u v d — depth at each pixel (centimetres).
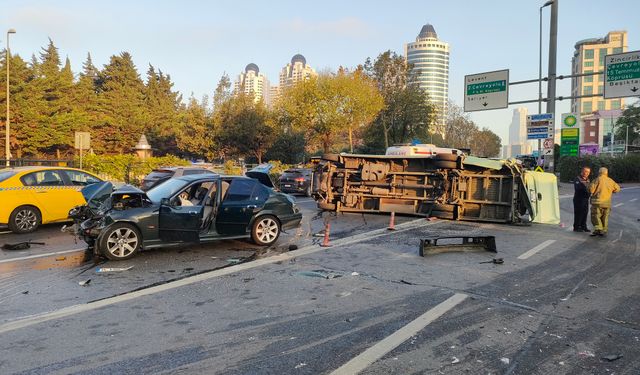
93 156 2331
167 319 506
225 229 885
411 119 4941
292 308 544
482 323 497
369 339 452
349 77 4300
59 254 834
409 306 552
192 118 4944
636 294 608
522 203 1305
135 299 575
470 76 2423
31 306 548
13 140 3978
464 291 616
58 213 1093
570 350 430
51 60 6694
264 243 928
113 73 6762
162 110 6431
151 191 895
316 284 646
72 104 4925
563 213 1623
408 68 4975
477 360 407
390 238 1030
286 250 885
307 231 1126
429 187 1411
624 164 3897
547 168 2236
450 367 393
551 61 2212
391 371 385
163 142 5959
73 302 563
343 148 5725
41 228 1123
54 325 486
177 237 823
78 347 431
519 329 480
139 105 6228
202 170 1623
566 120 2883
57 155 4481
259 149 4969
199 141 4825
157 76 8069
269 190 956
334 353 420
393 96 4853
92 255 826
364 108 4153
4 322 495
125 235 786
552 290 625
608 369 392
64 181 1114
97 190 807
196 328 480
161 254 839
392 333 467
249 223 909
